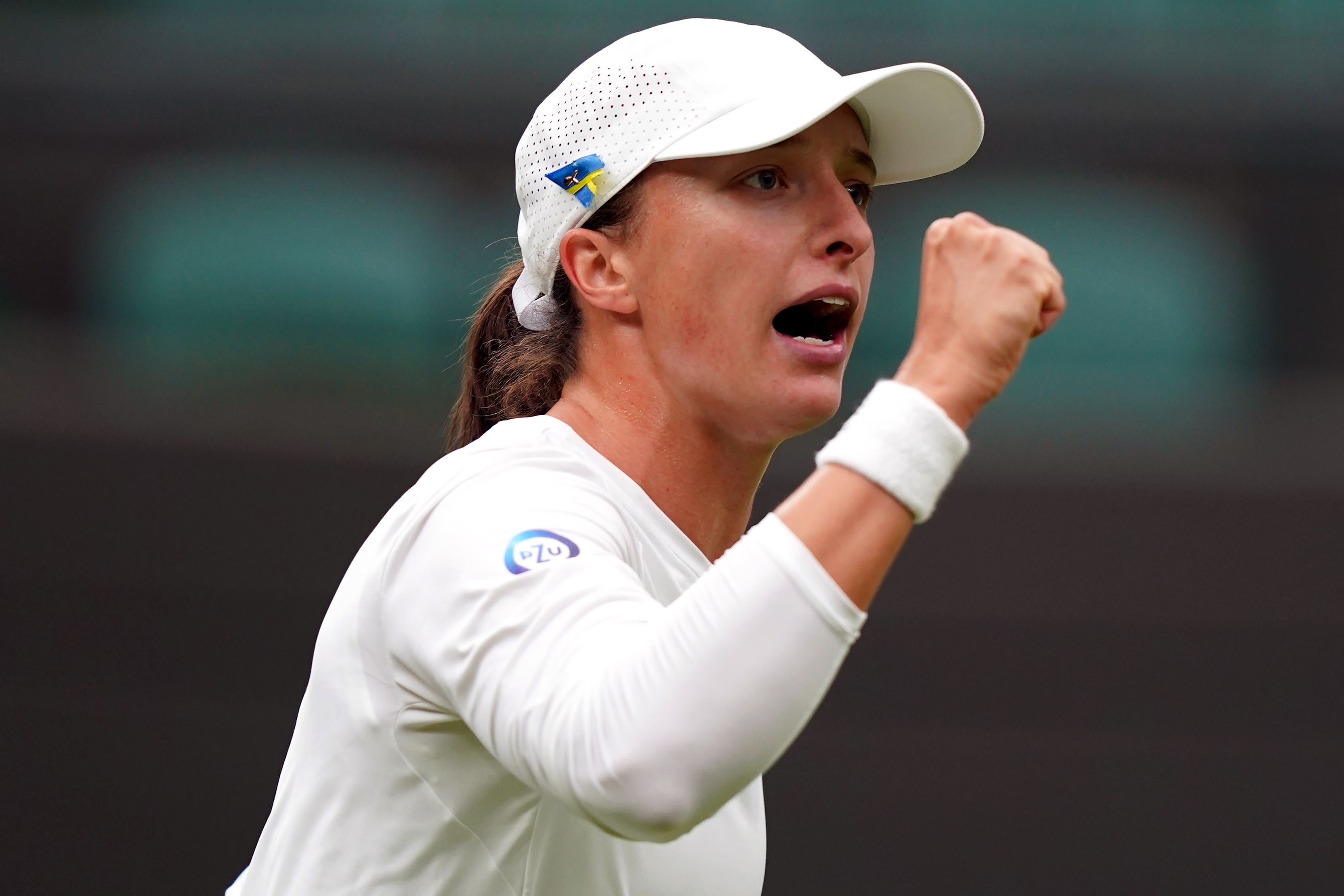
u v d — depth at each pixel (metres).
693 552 5.83
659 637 4.20
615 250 5.95
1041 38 27.52
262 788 20.75
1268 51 26.94
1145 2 27.36
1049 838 21.08
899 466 4.28
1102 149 26.80
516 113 26.48
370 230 26.22
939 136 6.36
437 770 5.31
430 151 26.41
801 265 5.68
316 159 26.38
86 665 20.86
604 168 5.85
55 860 20.50
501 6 27.33
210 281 25.80
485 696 4.54
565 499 5.05
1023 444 22.81
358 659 5.39
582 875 5.41
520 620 4.50
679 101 5.74
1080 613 21.53
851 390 26.31
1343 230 26.53
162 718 20.84
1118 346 26.59
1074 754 21.27
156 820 20.61
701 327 5.75
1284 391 24.97
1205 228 26.78
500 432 5.57
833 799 21.05
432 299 26.12
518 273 7.01
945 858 20.92
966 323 4.52
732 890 5.89
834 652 4.18
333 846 5.48
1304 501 21.67
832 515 4.23
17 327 25.23
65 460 21.09
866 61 27.62
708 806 4.17
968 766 21.14
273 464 21.38
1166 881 20.89
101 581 21.00
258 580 21.14
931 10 27.38
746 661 4.09
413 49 26.42
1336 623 21.52
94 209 26.03
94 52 26.09
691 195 5.73
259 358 24.84
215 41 26.31
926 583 21.50
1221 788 21.14
